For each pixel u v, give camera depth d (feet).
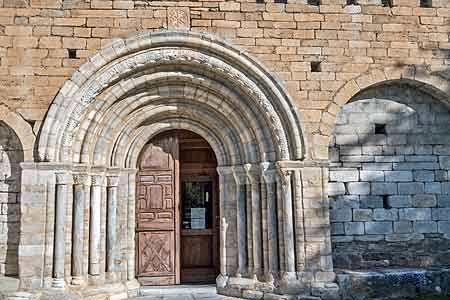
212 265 38.24
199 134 37.81
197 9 35.14
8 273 32.73
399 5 36.88
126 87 34.55
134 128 36.45
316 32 35.83
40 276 31.40
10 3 34.19
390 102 37.63
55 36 34.04
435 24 36.99
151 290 35.19
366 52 35.99
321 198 33.88
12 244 33.04
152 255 37.09
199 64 34.55
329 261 33.27
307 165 34.01
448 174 37.37
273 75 34.40
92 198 34.06
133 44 33.76
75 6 34.45
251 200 35.50
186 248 38.29
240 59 34.35
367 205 36.24
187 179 39.04
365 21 36.37
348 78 35.58
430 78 36.27
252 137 35.81
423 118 37.78
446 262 36.40
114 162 35.65
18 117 32.96
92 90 33.24
